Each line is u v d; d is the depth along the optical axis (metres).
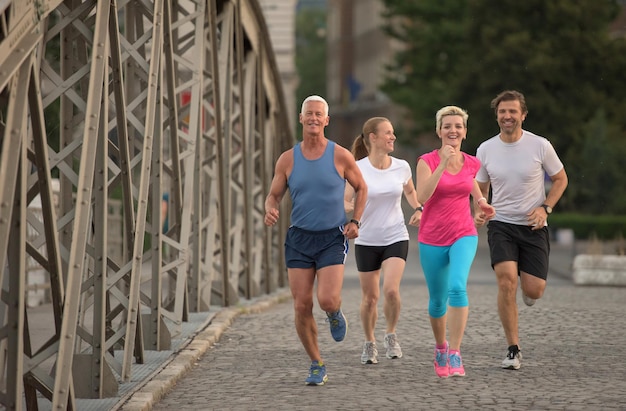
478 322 28.08
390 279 21.36
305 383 19.06
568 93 96.94
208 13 28.81
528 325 27.61
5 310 13.98
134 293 19.69
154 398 17.34
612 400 17.28
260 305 33.28
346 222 18.84
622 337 25.25
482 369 20.47
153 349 22.31
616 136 91.38
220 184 30.58
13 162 12.16
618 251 53.31
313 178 18.48
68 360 14.76
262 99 37.06
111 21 17.42
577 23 97.38
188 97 40.69
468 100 100.81
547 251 20.91
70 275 14.87
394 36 119.44
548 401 17.20
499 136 21.03
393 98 116.88
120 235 49.19
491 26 99.25
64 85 16.23
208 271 29.91
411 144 117.50
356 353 22.72
